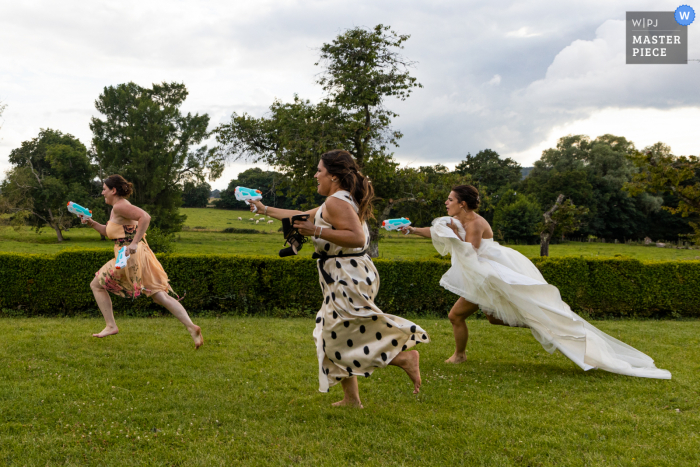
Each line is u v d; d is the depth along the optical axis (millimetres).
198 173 44344
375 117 17219
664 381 4086
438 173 18609
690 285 8078
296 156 16406
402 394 3664
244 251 34406
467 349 5297
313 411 3207
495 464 2471
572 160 62344
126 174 41281
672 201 59125
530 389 3883
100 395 3348
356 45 16094
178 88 45500
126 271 4559
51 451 2475
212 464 2408
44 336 5062
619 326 7043
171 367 4133
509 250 4645
